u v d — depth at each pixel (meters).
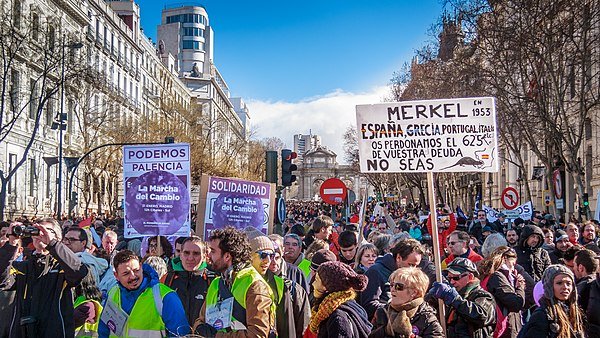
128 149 9.34
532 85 27.92
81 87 43.69
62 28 46.81
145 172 9.26
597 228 14.66
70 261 6.49
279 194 17.81
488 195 63.12
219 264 5.60
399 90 51.75
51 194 45.72
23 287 6.64
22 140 40.88
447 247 10.00
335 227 18.00
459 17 27.94
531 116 27.83
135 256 5.96
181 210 9.02
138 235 9.05
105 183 57.28
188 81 113.00
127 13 71.69
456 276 6.58
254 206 10.16
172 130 55.25
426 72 36.41
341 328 5.31
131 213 9.10
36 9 41.62
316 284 5.64
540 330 6.21
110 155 45.00
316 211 61.47
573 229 12.17
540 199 48.47
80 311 6.84
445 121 7.73
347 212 26.78
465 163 7.66
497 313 7.12
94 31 55.53
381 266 7.61
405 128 7.80
